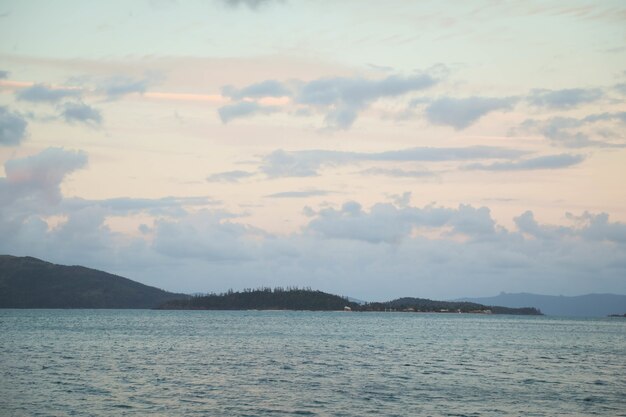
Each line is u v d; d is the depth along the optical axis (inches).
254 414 1809.8
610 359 3737.7
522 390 2321.6
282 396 2121.1
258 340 5255.9
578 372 2960.1
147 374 2667.3
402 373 2827.3
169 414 1795.0
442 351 4239.7
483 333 7426.2
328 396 2132.1
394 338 5885.8
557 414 1860.2
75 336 5556.1
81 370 2797.7
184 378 2546.8
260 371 2832.2
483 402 2048.5
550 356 3937.0
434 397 2138.3
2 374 2618.1
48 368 2861.7
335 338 5733.3
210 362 3233.3
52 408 1865.2
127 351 3932.1
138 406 1907.0
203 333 6392.7
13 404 1923.0
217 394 2143.2
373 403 2009.1
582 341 5900.6
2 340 4894.2
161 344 4630.9
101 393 2135.8
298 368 2982.3
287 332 6835.6
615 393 2267.5
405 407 1943.9
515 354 4072.3
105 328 7288.4
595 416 1835.6
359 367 3068.4
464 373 2861.7
